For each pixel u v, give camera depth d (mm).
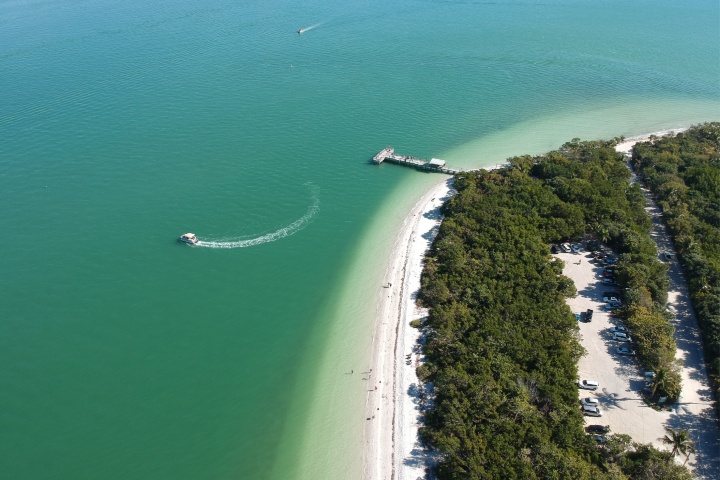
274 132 192750
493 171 160500
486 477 77125
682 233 129625
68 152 175375
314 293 120562
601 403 92250
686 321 108562
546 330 101938
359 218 147125
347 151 181625
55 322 111062
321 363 103688
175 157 174250
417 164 170875
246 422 92750
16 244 133250
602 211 136875
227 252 132125
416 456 86062
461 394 90062
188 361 103500
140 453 87250
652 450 80375
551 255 127875
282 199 154125
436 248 131125
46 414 92625
